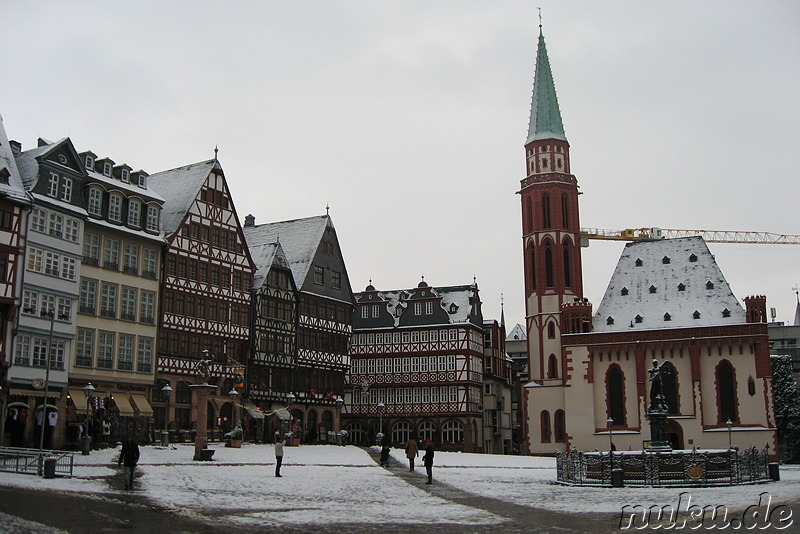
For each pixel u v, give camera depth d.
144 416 53.31
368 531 19.77
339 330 77.44
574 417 68.81
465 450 82.19
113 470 32.50
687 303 69.56
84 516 20.39
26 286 46.16
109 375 52.16
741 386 64.94
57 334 48.16
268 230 81.06
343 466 41.56
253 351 65.00
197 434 40.78
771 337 116.75
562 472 35.78
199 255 61.06
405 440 84.94
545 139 80.69
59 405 48.09
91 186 52.28
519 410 103.62
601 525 21.31
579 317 70.75
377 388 86.50
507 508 25.39
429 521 21.91
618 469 33.94
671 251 73.88
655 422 40.78
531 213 79.75
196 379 59.12
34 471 30.86
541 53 84.25
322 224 78.19
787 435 75.00
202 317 60.62
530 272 78.88
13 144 51.72
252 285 66.38
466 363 83.62
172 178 64.88
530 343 77.19
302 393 71.19
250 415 64.50
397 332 86.94
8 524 18.30
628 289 72.75
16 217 45.81
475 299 87.75
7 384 44.69
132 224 55.38
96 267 52.09
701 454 34.38
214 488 28.81
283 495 27.73
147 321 55.66
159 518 20.80
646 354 67.88
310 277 74.44
